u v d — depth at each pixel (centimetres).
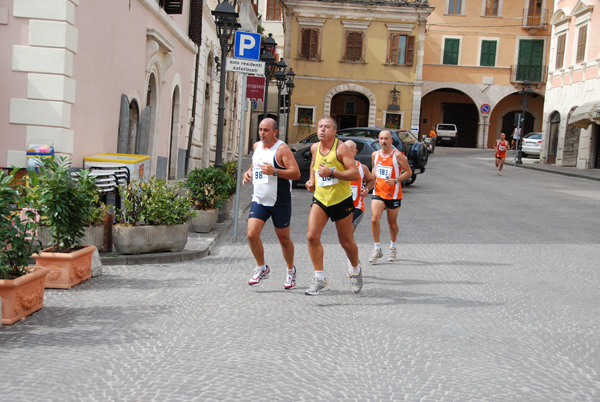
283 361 522
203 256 994
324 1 4428
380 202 973
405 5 4425
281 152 751
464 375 503
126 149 1427
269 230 1288
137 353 534
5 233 633
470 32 5153
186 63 2092
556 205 1847
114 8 1317
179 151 2084
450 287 821
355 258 766
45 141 1069
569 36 3778
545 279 889
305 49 4488
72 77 1109
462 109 5606
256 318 650
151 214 946
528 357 555
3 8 1060
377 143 2128
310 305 711
